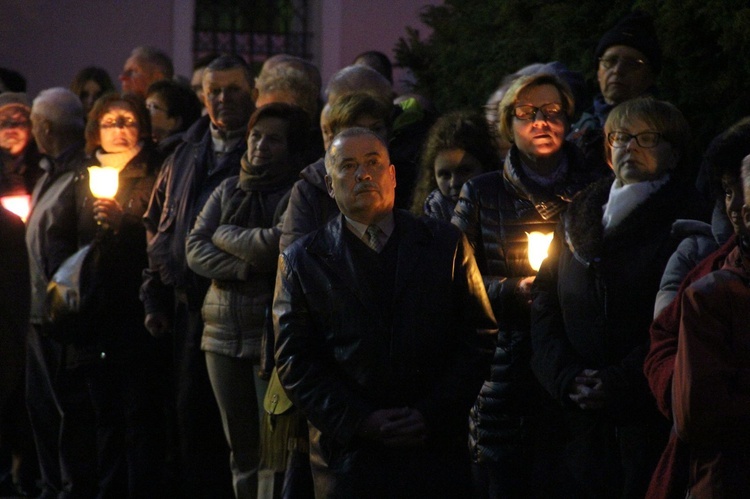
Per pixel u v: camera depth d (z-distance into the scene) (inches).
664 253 292.4
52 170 500.1
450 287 286.0
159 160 483.5
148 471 457.4
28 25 924.0
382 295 283.3
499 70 526.9
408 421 275.6
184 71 951.6
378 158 287.4
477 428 347.9
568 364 298.2
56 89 505.7
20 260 303.4
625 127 299.1
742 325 228.8
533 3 502.3
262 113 406.3
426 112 434.3
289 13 985.5
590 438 297.4
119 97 479.2
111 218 456.1
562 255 305.6
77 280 448.1
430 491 281.3
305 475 353.4
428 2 952.3
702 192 342.6
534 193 340.5
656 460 289.7
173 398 491.2
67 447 463.5
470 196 348.2
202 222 413.1
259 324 393.4
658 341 253.4
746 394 226.8
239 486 403.2
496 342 310.0
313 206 364.5
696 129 414.0
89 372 456.8
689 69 412.2
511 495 346.0
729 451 229.8
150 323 450.9
